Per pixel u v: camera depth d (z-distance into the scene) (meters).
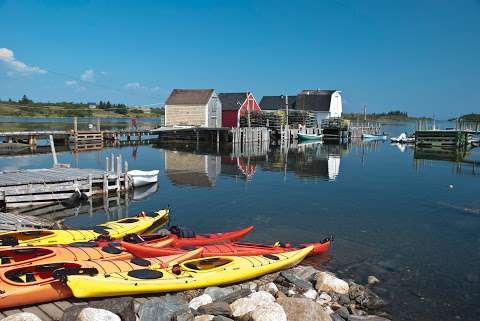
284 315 7.85
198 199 21.23
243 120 64.25
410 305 10.12
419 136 56.91
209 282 9.87
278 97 77.44
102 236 12.44
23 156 37.91
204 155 41.53
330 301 9.83
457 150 52.53
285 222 17.22
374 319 9.02
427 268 12.37
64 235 12.38
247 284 10.52
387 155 44.97
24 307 8.08
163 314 8.11
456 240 14.99
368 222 17.31
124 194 22.08
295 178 28.20
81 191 20.25
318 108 74.31
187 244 13.32
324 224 16.95
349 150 50.69
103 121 100.06
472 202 21.23
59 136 50.97
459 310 9.96
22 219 15.06
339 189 24.45
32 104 116.19
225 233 14.61
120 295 8.82
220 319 7.88
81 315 7.08
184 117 60.41
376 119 195.12
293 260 11.95
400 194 23.14
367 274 11.87
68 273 8.72
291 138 63.69
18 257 9.91
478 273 12.07
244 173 30.06
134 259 10.15
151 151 44.56
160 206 19.70
